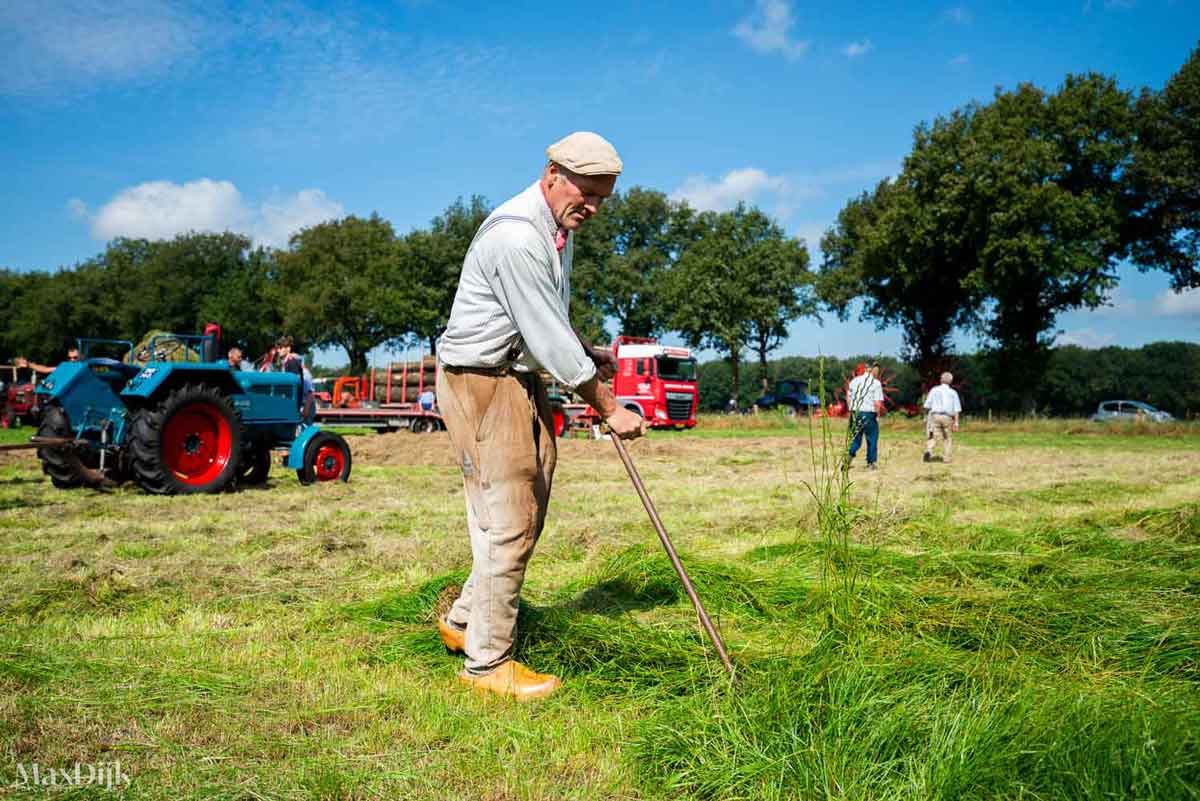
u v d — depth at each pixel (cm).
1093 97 3428
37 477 1096
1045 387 7238
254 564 516
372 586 462
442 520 716
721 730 237
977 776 199
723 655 285
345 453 1063
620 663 310
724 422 3167
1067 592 372
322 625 378
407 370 2578
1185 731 201
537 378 307
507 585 296
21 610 400
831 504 361
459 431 299
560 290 294
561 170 286
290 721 263
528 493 297
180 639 351
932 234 3625
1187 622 326
